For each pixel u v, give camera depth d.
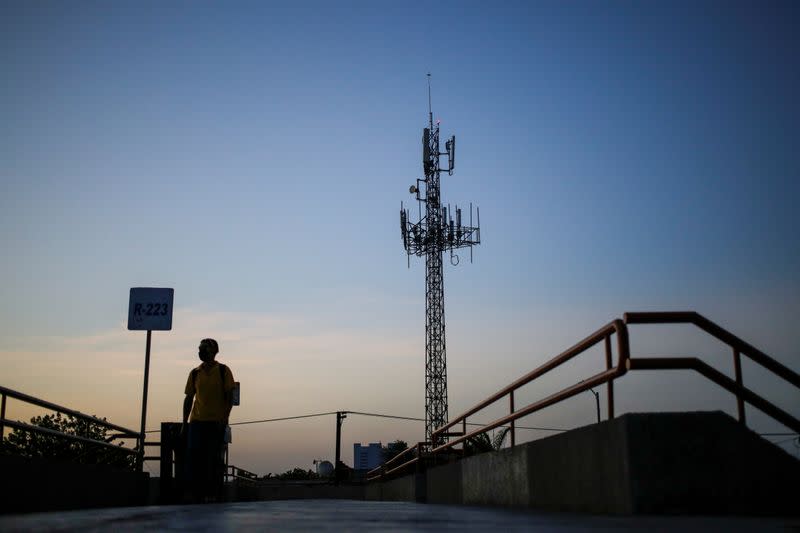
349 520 6.61
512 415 10.19
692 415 6.31
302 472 82.25
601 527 5.27
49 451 17.61
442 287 51.16
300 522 6.29
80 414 10.14
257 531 5.21
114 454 13.16
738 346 6.67
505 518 6.76
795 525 5.27
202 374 11.99
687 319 6.70
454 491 13.71
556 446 8.14
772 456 6.24
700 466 6.23
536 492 8.86
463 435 13.50
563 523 5.81
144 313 13.16
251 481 31.17
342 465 57.53
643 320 6.68
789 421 6.53
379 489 26.25
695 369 6.52
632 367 6.47
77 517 6.77
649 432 6.28
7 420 8.25
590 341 7.39
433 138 54.34
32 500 8.59
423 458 19.12
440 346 49.59
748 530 4.87
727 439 6.27
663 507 6.16
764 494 6.19
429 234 51.62
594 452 7.00
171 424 13.41
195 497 11.86
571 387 7.87
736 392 6.53
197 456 11.88
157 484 15.41
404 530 5.37
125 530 5.24
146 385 12.81
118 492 11.07
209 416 11.91
